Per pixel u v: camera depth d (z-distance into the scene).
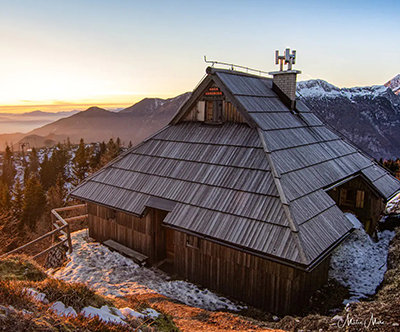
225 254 13.03
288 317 10.31
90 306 7.00
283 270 11.47
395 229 18.12
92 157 67.25
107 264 16.14
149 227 16.20
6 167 89.31
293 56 20.31
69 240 17.73
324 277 13.74
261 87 20.31
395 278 12.70
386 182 19.97
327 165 17.05
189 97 18.89
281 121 18.14
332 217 13.44
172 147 18.27
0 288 6.04
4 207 45.22
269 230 11.79
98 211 18.92
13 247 35.81
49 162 74.50
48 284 7.11
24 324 5.06
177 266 14.91
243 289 12.66
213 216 13.35
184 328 9.19
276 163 14.29
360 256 15.77
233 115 17.41
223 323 9.95
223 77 17.83
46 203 47.81
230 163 15.26
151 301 11.97
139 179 17.52
